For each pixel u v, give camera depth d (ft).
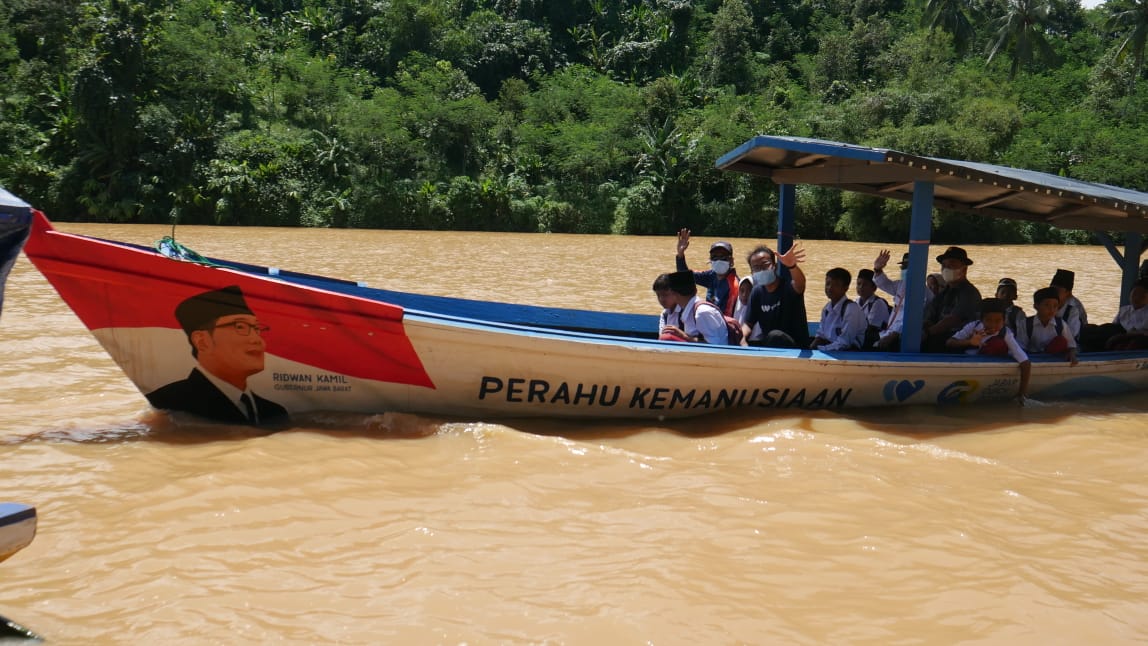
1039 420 22.76
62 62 158.30
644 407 21.56
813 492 16.81
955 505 16.33
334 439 19.13
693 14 219.20
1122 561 13.97
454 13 215.72
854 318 24.49
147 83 152.76
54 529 14.19
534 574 12.98
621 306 48.62
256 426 20.27
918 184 23.30
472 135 168.55
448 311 26.37
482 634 11.18
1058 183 26.94
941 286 27.73
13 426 20.01
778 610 12.08
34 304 39.68
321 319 19.43
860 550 14.17
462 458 18.22
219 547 13.69
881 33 203.82
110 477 16.61
